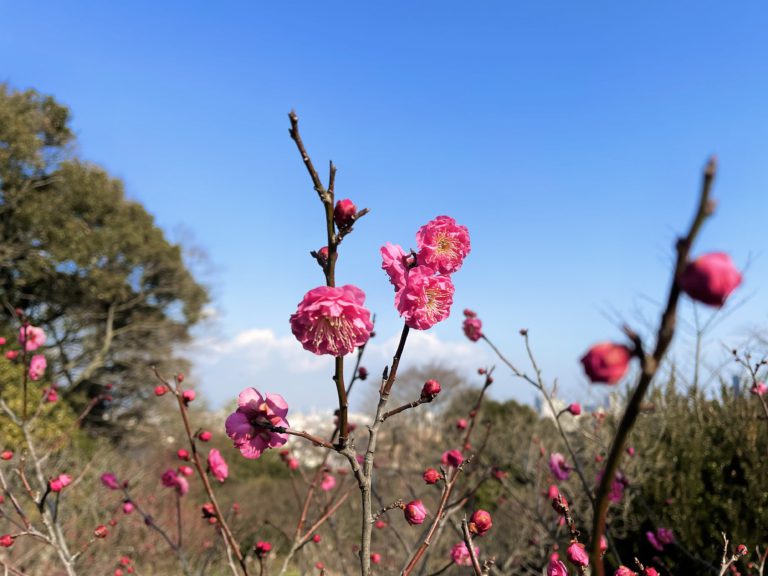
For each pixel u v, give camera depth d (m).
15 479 4.45
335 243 1.40
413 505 1.59
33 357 3.39
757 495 4.41
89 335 18.06
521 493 5.79
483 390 3.26
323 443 1.46
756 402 4.98
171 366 18.73
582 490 5.27
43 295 16.84
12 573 3.39
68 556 2.63
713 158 0.59
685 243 0.60
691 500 4.66
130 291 18.67
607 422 6.04
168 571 6.27
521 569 4.75
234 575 2.32
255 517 9.02
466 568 3.91
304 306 1.43
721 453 4.87
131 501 3.15
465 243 1.66
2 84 15.54
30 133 15.07
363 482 1.47
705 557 4.40
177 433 15.49
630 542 4.93
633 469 5.09
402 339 1.55
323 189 1.38
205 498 10.57
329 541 4.89
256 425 1.56
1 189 14.73
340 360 1.44
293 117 1.31
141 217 19.30
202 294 21.12
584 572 1.46
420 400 1.53
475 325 3.62
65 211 16.17
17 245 15.37
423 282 1.53
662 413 5.71
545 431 7.61
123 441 16.58
